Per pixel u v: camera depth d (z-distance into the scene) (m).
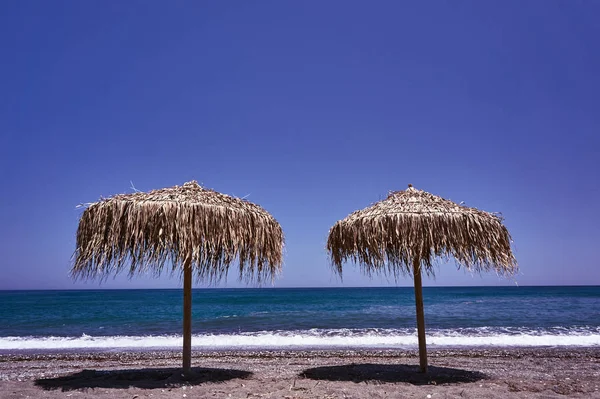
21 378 6.63
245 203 5.59
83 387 5.39
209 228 4.91
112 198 5.06
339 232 5.76
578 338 13.09
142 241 4.87
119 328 19.12
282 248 5.78
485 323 19.16
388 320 21.03
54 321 22.98
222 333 16.03
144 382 5.66
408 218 5.14
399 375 6.12
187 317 5.72
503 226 5.46
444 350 10.87
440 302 41.59
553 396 4.94
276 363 8.43
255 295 69.88
